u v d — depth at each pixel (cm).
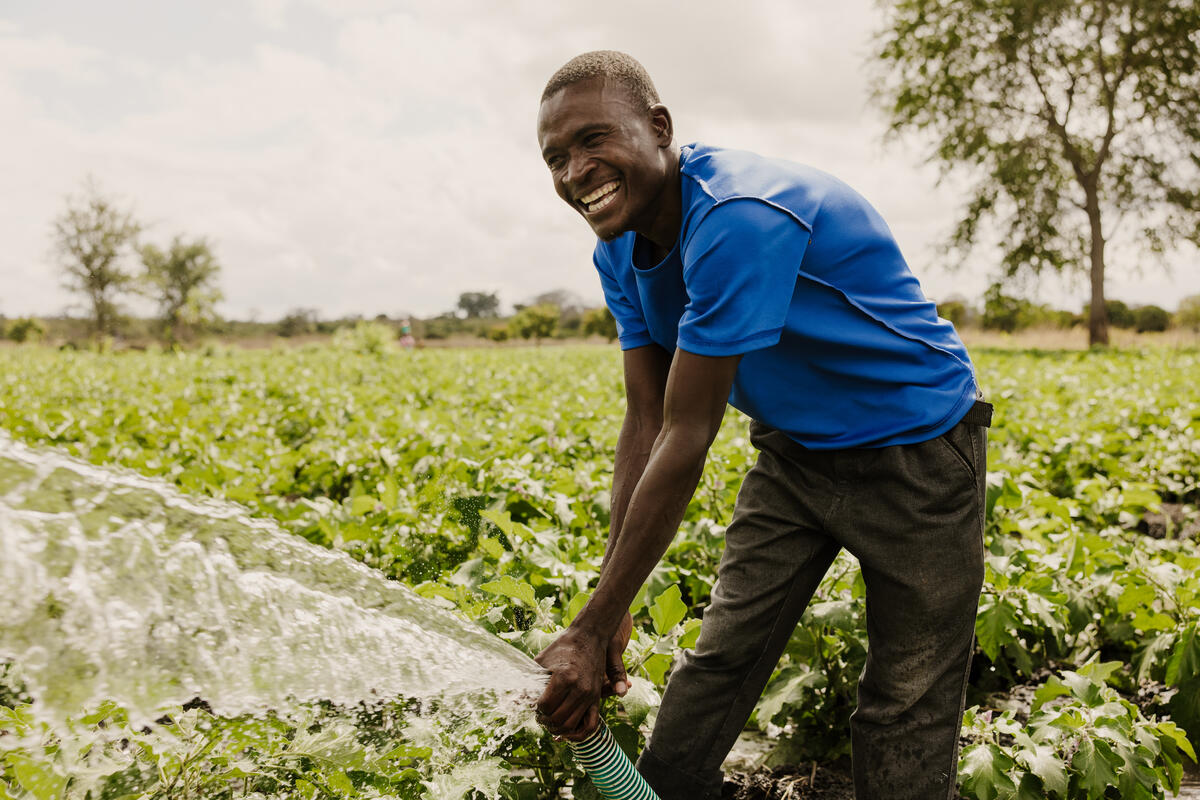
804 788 306
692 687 232
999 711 361
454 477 482
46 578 126
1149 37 3034
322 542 399
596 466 562
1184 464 718
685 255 194
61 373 1800
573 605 269
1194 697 329
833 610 312
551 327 7600
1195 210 3088
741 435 848
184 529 142
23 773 144
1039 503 455
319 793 167
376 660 146
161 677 126
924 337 211
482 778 182
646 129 199
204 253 6744
